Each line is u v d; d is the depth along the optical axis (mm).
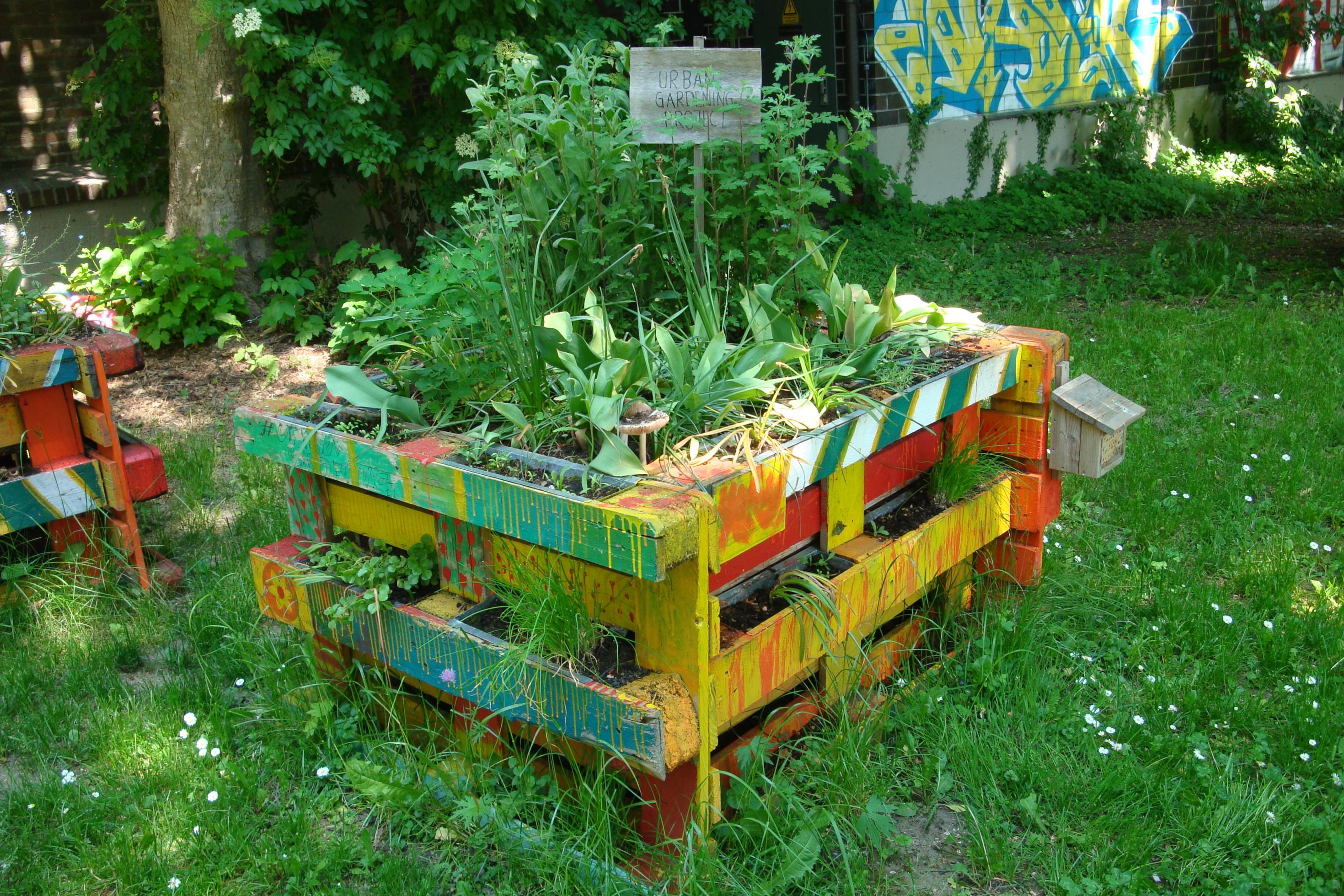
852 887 2445
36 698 3361
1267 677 3396
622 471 2406
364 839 2689
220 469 5164
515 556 2668
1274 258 9391
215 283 6691
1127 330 7164
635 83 3275
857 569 2912
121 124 8211
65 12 8492
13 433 3773
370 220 8297
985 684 3246
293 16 7094
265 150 6645
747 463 2508
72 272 7809
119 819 2818
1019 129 12727
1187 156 14445
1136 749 3037
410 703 3055
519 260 3221
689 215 3541
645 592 2422
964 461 3396
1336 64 17219
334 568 2918
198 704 3244
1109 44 13602
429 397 2965
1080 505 4527
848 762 2828
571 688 2424
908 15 11328
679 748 2348
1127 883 2535
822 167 3416
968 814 2816
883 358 3232
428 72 7844
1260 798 2791
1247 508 4496
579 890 2498
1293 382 5945
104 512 3986
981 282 8562
